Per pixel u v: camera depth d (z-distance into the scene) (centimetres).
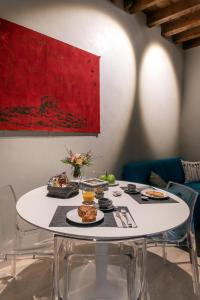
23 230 184
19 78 207
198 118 412
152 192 178
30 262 215
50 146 237
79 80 256
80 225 119
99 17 277
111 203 146
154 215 135
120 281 184
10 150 208
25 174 220
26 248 156
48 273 199
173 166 370
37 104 221
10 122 203
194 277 175
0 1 195
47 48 225
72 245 230
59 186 171
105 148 296
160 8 328
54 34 234
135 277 177
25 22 212
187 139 428
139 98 342
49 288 180
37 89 220
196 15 330
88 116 268
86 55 261
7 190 178
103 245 166
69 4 246
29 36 212
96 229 115
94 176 263
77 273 195
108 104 296
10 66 200
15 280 189
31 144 222
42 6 223
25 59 210
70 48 245
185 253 234
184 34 384
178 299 172
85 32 263
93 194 159
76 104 254
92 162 279
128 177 301
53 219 127
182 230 176
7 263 209
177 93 417
